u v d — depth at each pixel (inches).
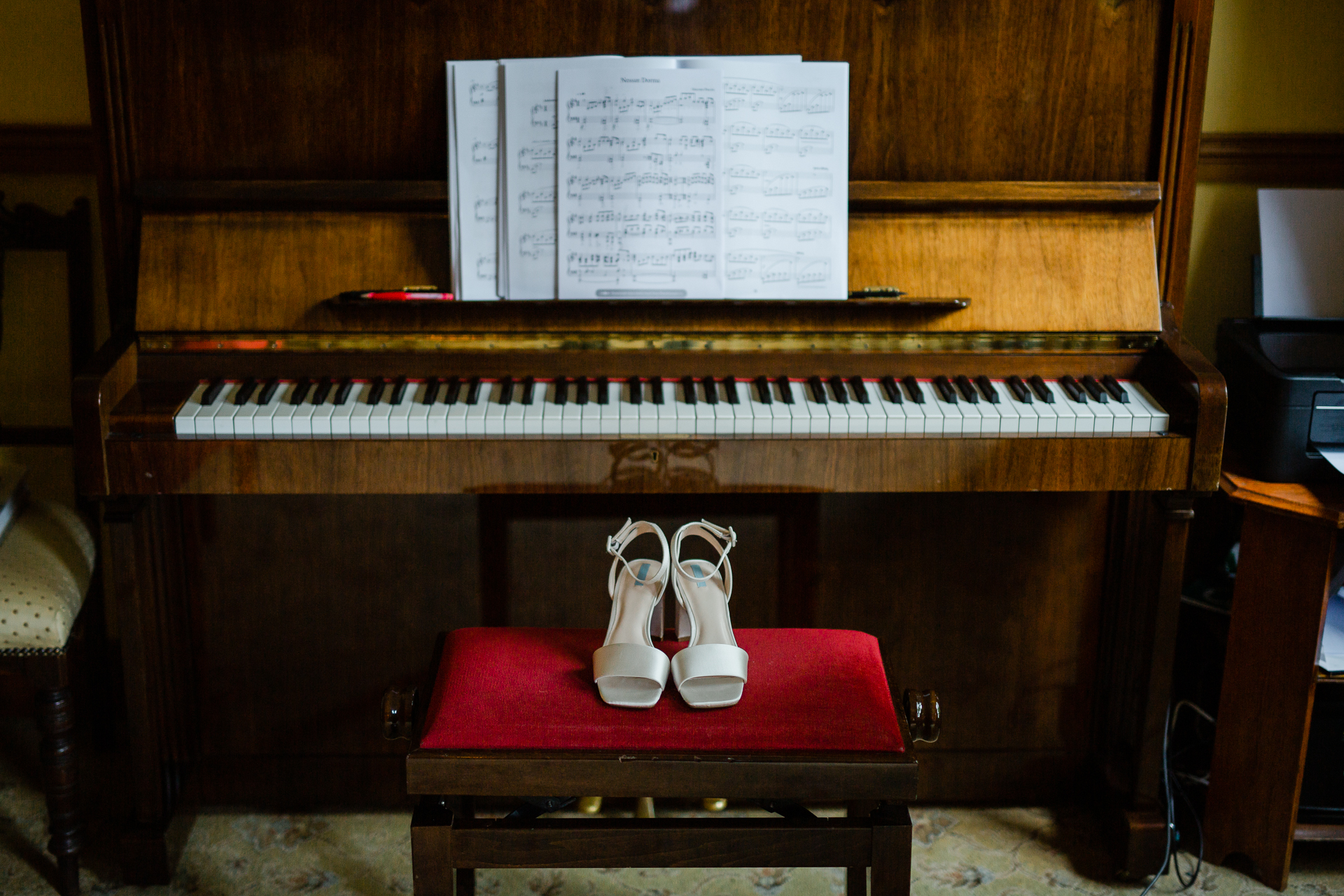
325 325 70.2
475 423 65.1
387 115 71.0
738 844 54.4
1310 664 70.9
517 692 55.9
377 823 82.2
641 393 68.6
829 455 65.1
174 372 70.2
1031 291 71.4
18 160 86.2
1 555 71.7
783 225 68.3
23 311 88.4
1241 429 74.5
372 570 78.4
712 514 77.9
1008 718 83.1
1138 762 74.5
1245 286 90.7
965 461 65.4
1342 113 87.4
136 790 73.5
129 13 69.0
